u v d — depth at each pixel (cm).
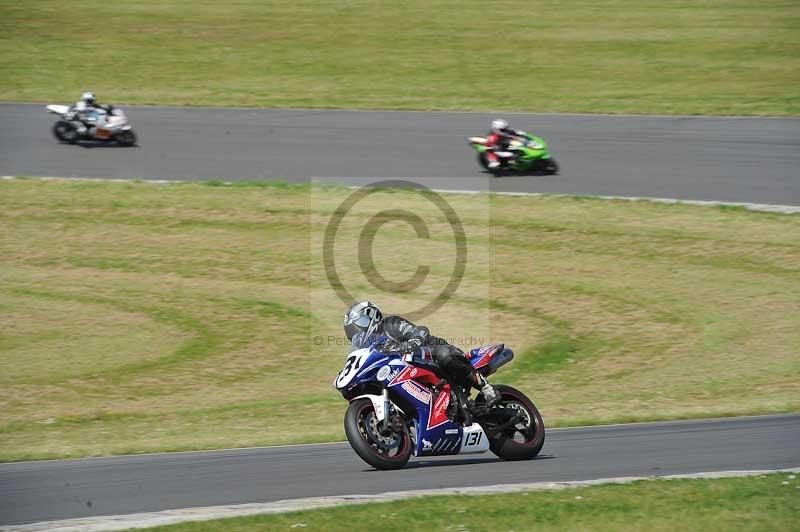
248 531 2423
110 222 8350
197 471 3347
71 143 10369
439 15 16300
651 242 7588
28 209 8556
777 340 5788
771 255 7244
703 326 6109
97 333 6284
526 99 12144
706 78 12794
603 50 14288
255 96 12419
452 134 10706
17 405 5028
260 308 6719
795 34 14588
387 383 3069
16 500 2959
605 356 5700
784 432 3781
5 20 15425
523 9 16588
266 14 16400
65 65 13550
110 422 4725
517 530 2411
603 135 10519
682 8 16312
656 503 2614
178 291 7056
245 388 5356
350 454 3600
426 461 3366
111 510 2781
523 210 8350
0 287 7119
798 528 2417
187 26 15638
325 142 10462
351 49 14600
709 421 4147
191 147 10306
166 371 5628
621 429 4006
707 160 9494
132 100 12194
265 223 8300
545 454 3425
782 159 9425
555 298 6688
